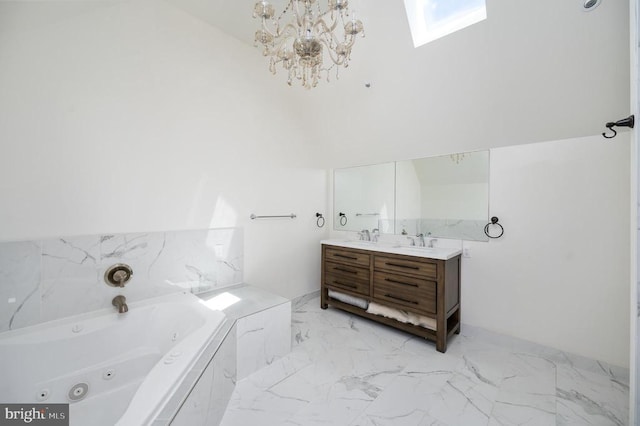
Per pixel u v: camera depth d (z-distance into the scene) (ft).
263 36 5.01
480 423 4.98
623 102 5.69
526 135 7.16
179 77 7.29
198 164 7.75
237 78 8.52
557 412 5.22
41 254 5.46
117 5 6.23
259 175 9.30
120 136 6.36
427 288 7.64
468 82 6.86
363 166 10.96
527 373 6.46
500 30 5.81
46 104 5.42
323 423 4.98
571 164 6.70
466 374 6.43
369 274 9.00
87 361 5.44
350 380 6.21
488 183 7.95
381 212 10.48
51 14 5.43
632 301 3.77
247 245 9.04
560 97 6.18
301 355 7.25
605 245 6.36
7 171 5.09
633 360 3.75
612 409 5.28
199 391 4.21
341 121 9.90
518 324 7.50
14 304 5.22
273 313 6.91
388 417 5.12
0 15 4.95
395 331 8.64
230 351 5.69
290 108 10.14
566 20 5.23
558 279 6.93
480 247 8.13
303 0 4.82
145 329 6.21
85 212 5.94
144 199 6.78
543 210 7.10
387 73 7.67
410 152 9.50
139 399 3.51
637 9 3.55
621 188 6.16
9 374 4.71
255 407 5.37
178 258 7.41
